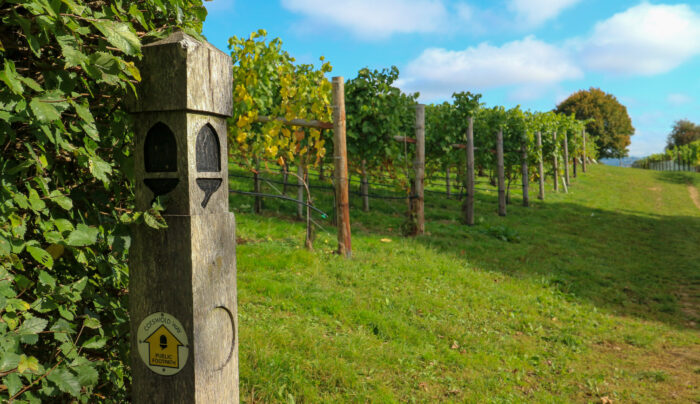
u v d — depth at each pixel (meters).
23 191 1.55
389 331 5.26
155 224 1.39
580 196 23.03
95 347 1.66
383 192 16.44
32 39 1.29
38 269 1.60
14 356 1.30
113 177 1.80
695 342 6.52
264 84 8.16
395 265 7.90
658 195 25.12
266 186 13.76
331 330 4.99
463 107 13.66
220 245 1.55
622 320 7.32
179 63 1.41
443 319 6.04
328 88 8.25
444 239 10.96
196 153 1.47
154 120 1.47
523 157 18.84
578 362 5.54
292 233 9.34
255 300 5.40
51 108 1.32
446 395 4.19
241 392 3.48
